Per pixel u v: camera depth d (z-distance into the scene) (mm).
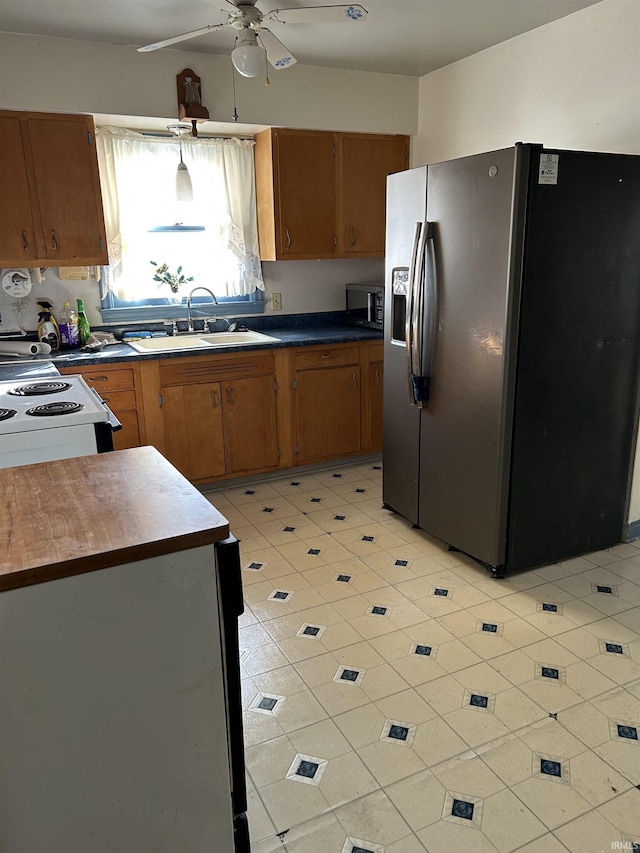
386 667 2141
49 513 1165
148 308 3914
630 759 1735
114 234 3693
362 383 4027
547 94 3088
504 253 2346
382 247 4156
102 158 3564
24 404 2295
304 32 3094
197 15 2795
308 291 4398
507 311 2379
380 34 3137
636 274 2645
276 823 1561
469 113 3605
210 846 1249
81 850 1128
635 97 2678
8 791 1037
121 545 1026
